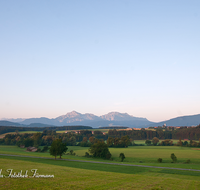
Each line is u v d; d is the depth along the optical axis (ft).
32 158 268.41
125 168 184.65
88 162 245.24
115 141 537.24
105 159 333.62
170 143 586.04
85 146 540.52
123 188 80.07
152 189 81.20
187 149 463.01
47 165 160.56
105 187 80.07
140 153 390.42
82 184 83.56
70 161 248.93
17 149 460.14
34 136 572.10
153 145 596.70
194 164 248.73
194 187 90.94
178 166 216.74
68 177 98.99
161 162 285.64
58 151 273.13
